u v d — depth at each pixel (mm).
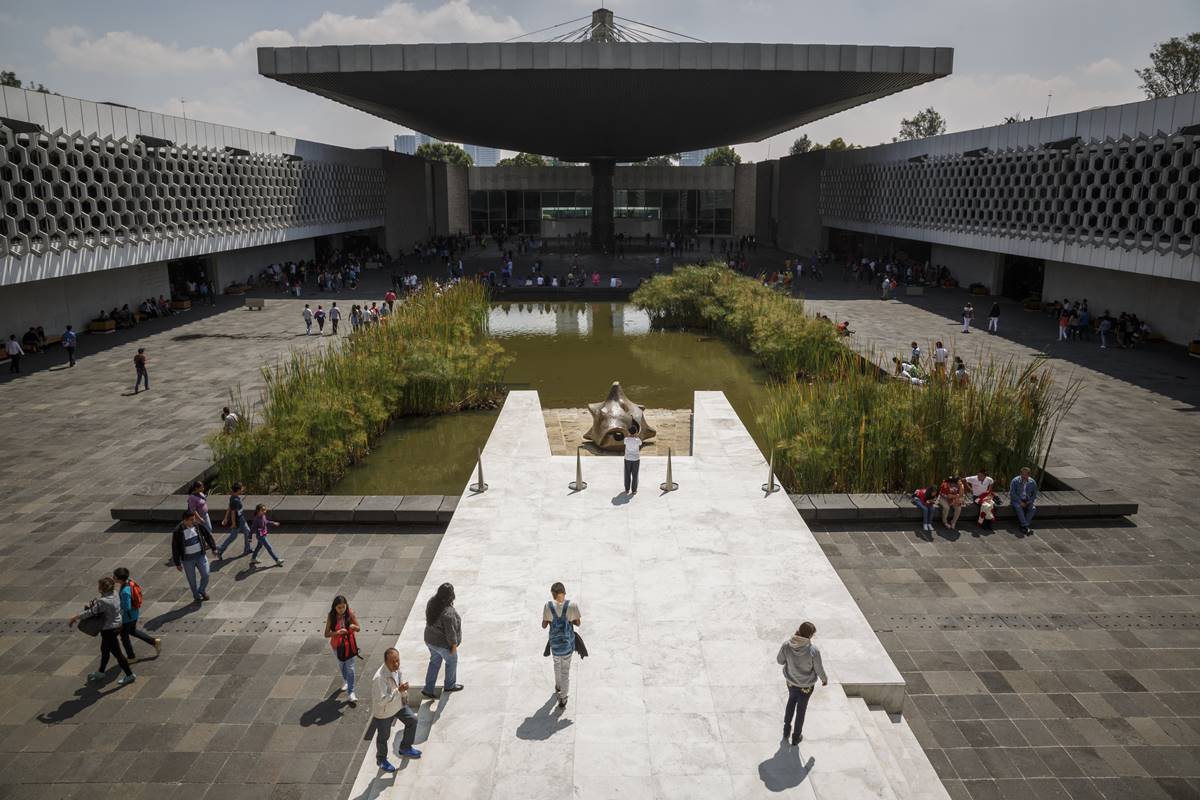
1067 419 17438
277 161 40344
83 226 25359
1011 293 37250
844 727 7090
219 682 8312
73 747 7344
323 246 54219
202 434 16703
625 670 7941
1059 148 28328
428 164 67500
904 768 6918
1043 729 7535
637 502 12289
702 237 75188
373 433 17531
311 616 9617
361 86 38531
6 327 24500
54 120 23938
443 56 34969
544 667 8031
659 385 23047
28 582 10430
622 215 76250
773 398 17625
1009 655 8750
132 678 8312
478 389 21031
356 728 7602
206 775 6996
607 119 46250
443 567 10156
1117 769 7008
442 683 7770
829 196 56562
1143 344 25312
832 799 6281
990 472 13461
